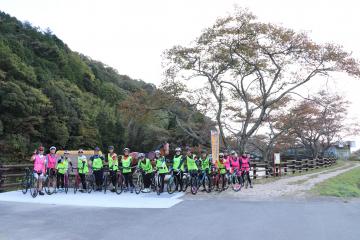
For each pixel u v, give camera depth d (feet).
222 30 73.10
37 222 28.73
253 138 119.44
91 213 32.73
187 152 48.11
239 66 79.82
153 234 24.43
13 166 53.06
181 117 91.04
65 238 23.53
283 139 124.36
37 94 142.00
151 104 81.92
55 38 234.17
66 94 170.81
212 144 54.49
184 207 35.88
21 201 40.60
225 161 49.73
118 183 47.96
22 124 132.67
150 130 154.61
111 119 180.14
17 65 152.87
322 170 106.52
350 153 265.95
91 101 191.62
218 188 49.57
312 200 40.04
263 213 31.94
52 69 192.24
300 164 98.02
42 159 45.37
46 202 39.65
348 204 37.14
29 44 197.88
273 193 45.34
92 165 49.47
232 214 31.63
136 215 31.63
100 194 47.01
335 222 27.84
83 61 248.32
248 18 72.59
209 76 79.97
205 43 75.82
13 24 207.31
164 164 46.98
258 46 73.41
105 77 257.55
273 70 79.82
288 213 31.81
